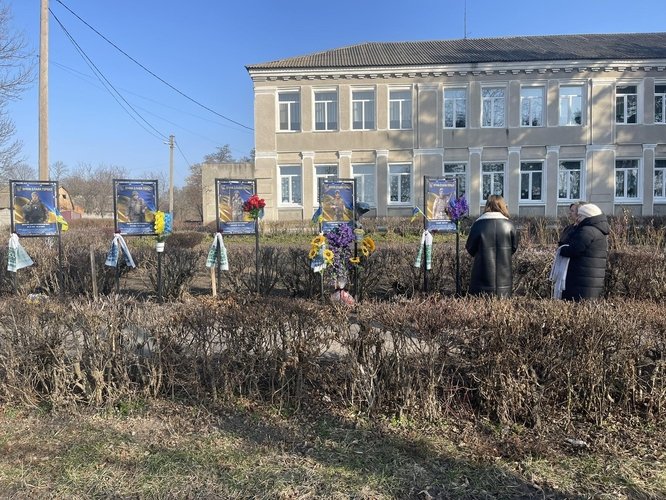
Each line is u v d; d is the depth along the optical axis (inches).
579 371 144.3
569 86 1050.7
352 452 131.5
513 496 114.7
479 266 217.9
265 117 1071.6
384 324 147.9
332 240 271.6
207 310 159.3
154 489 115.9
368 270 303.3
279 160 1081.4
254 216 294.2
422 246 293.3
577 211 226.2
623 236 459.5
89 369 159.5
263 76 1060.5
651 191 1045.8
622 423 144.7
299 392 152.3
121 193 284.4
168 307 167.6
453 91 1063.6
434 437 138.3
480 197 1060.5
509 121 1050.1
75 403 156.5
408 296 303.1
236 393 159.0
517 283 300.5
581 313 145.9
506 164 1056.8
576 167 1060.5
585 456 130.4
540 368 146.9
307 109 1068.5
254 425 145.5
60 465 125.6
